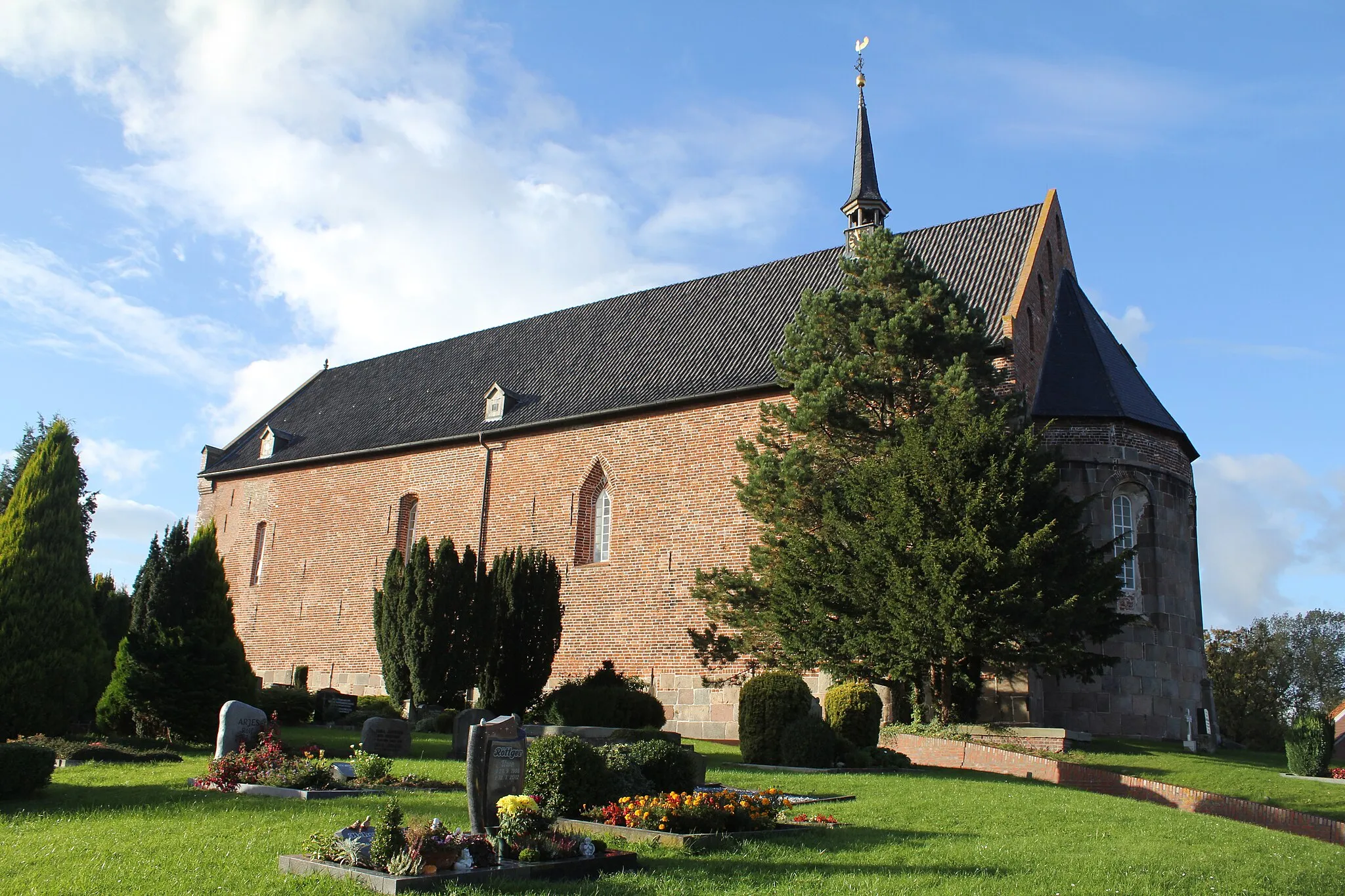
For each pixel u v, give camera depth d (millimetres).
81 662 20000
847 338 26094
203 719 19828
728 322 34562
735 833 11344
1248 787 20453
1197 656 28547
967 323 24750
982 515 21703
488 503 35938
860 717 21312
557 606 26062
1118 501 28297
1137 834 13180
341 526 40438
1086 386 29062
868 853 10688
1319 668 64938
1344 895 10711
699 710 28812
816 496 24562
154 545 20625
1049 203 31766
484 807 10242
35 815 11805
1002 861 10523
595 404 33844
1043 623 21312
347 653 38656
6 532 20000
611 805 11852
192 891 8219
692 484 30703
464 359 42969
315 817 11539
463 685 24547
